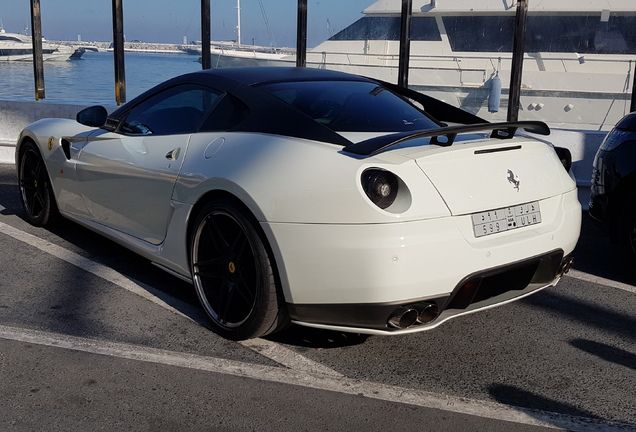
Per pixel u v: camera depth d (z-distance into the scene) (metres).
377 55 11.48
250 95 3.09
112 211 3.68
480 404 2.44
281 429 2.23
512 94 6.57
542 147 2.99
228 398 2.43
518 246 2.66
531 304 3.52
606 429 2.29
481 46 11.45
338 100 3.15
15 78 12.17
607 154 4.00
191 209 3.01
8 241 4.31
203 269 3.05
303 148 2.66
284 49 10.41
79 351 2.76
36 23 7.90
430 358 2.82
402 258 2.39
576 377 2.69
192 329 3.04
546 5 11.14
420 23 11.66
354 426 2.27
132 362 2.68
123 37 7.62
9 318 3.08
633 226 3.81
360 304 2.47
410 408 2.40
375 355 2.83
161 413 2.31
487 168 2.68
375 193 2.40
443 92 11.66
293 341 2.95
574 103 11.31
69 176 4.04
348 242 2.42
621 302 3.59
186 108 3.38
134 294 3.46
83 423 2.23
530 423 2.32
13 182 6.30
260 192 2.63
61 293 3.43
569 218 2.92
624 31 10.95
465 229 2.53
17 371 2.57
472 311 2.71
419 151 2.59
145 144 3.41
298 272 2.55
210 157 2.96
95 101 7.81
